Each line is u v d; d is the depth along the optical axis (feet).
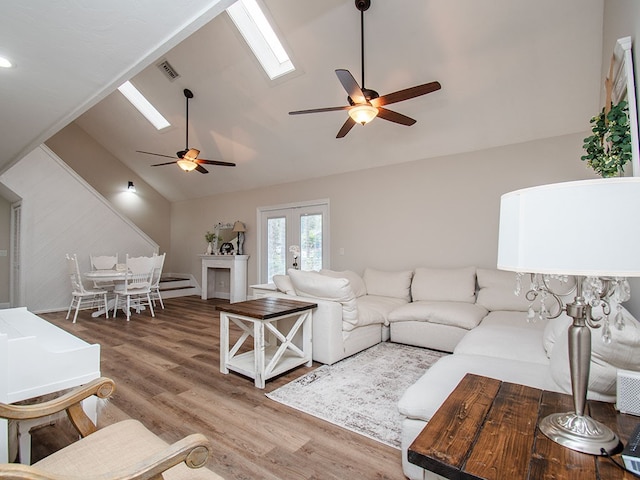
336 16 10.89
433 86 8.86
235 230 21.95
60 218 19.51
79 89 7.91
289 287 11.66
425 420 5.06
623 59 6.40
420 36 10.70
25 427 4.00
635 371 3.91
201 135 18.88
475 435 3.14
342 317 10.52
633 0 6.23
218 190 23.99
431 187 15.15
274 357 8.92
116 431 3.85
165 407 7.53
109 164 24.76
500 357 7.05
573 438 2.99
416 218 15.55
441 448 2.95
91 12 5.32
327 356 10.03
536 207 2.93
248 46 13.02
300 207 19.84
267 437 6.36
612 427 3.34
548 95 11.19
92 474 3.20
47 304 18.90
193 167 16.49
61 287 19.43
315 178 19.10
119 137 22.44
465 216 14.26
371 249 16.96
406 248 15.83
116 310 18.13
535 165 12.74
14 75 7.26
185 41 13.89
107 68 7.02
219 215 24.41
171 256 28.17
